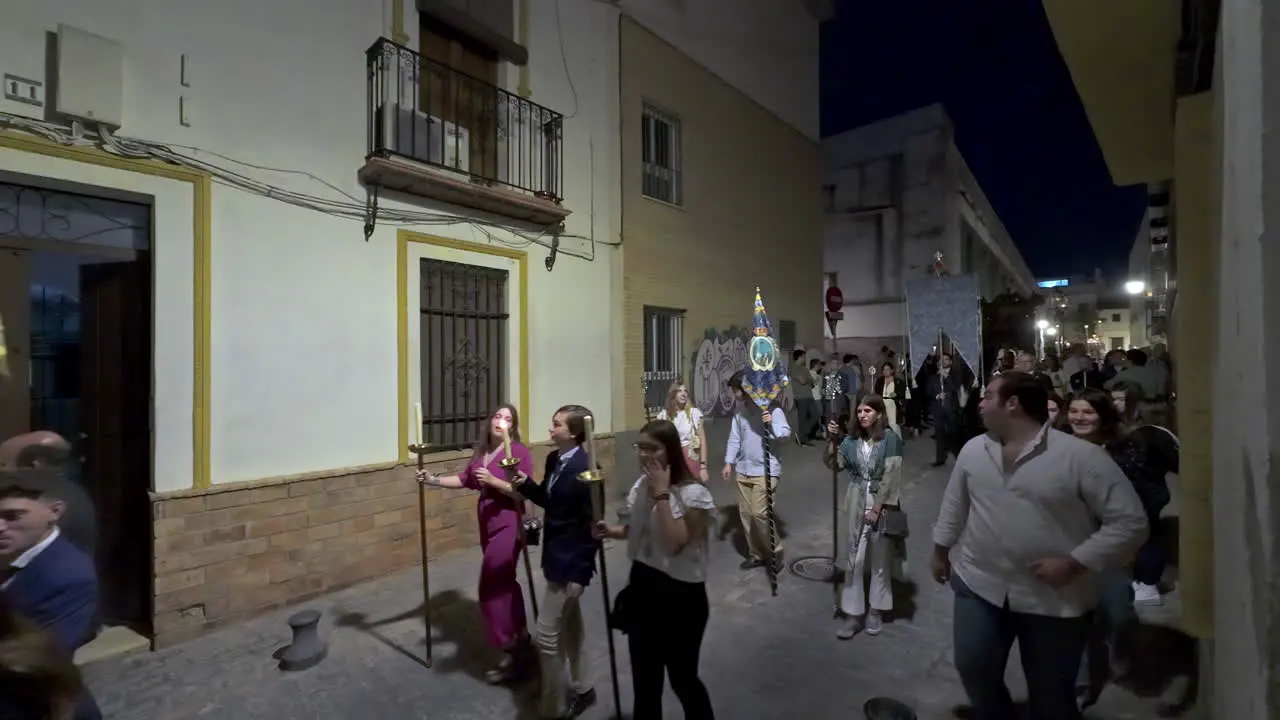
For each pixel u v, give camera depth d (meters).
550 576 3.74
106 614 5.00
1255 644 1.31
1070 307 56.97
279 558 5.49
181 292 5.05
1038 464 2.75
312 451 5.80
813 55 15.24
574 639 3.89
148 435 4.93
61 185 4.52
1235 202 1.65
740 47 12.48
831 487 9.78
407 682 4.25
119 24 4.78
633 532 3.25
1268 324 1.18
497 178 7.60
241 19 5.44
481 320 7.36
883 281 24.17
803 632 4.91
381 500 6.23
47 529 2.39
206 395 5.14
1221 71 2.15
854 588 4.79
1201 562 2.98
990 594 2.83
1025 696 3.90
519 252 7.64
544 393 7.93
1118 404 6.33
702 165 11.29
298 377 5.72
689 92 10.98
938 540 3.12
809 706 3.89
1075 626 2.70
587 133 8.73
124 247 4.89
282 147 5.68
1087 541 2.62
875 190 24.38
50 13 4.49
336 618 5.28
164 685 4.25
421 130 6.62
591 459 3.45
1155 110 4.43
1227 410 1.89
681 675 3.09
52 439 3.22
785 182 14.00
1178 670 4.07
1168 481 9.33
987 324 22.22
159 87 4.97
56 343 5.01
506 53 7.69
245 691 4.16
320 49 5.97
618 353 9.02
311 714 3.90
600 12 9.05
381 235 6.38
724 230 11.85
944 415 11.20
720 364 11.55
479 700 4.04
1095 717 3.61
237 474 5.32
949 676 4.21
